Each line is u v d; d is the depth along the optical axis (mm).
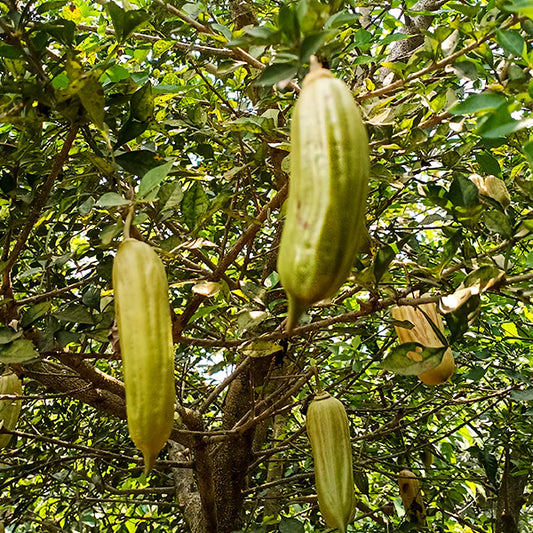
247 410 1235
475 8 716
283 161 811
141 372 587
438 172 1117
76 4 1129
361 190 526
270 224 834
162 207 701
